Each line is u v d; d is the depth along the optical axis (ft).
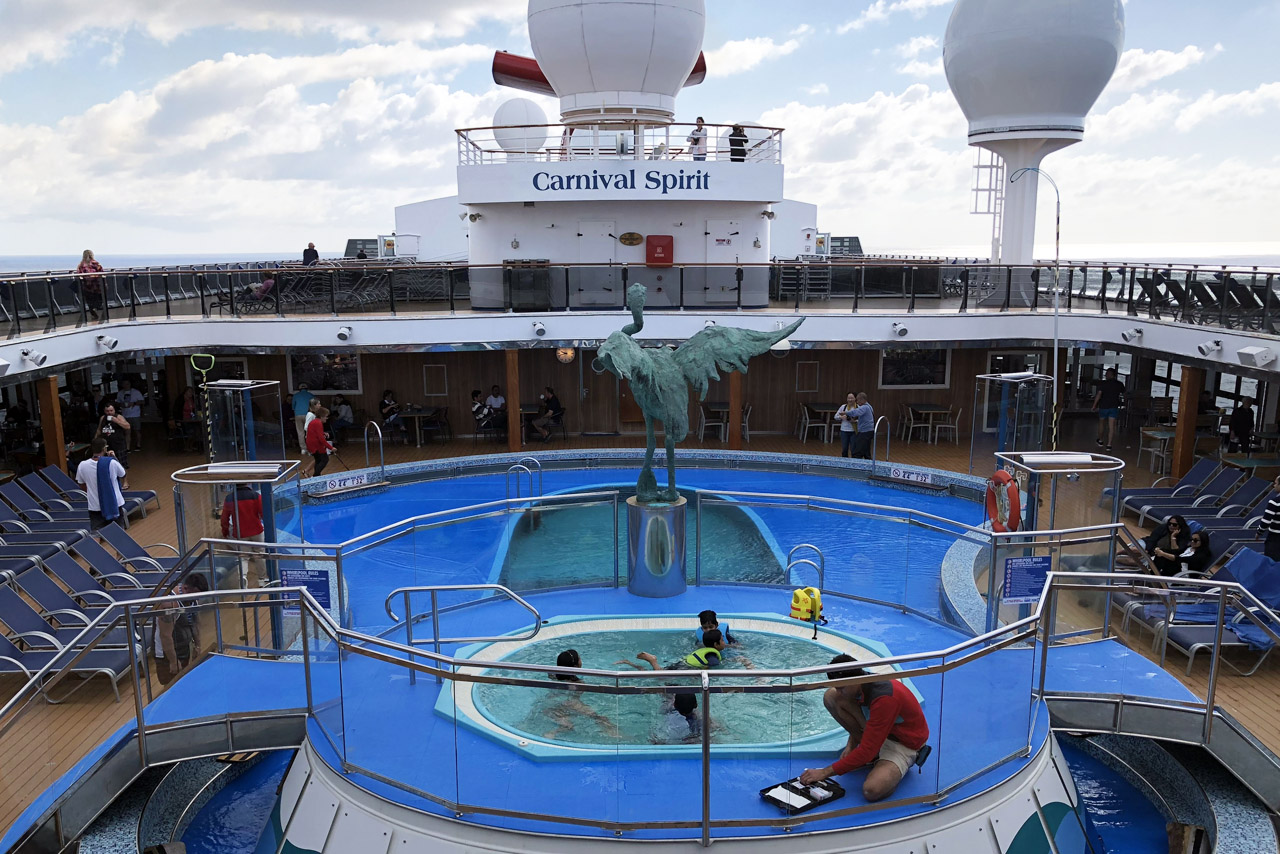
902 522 38.42
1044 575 33.24
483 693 26.21
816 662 32.14
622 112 78.64
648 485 39.68
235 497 36.17
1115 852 28.99
